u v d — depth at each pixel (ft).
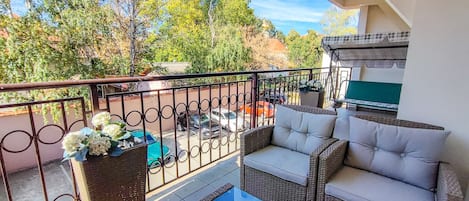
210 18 39.11
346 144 5.71
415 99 6.25
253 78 9.31
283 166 5.57
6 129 14.98
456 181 4.11
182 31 35.47
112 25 26.35
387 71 16.19
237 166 7.93
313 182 5.05
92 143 4.02
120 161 4.49
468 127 5.53
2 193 11.99
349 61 14.79
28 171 14.79
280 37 49.83
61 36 21.89
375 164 5.27
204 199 4.16
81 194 4.41
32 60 20.04
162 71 32.83
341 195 4.66
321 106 11.97
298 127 6.53
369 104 12.07
